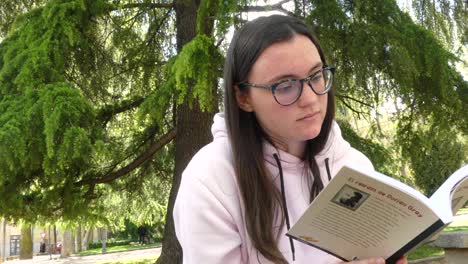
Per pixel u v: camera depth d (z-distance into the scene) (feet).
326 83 3.98
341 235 3.79
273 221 4.26
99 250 87.25
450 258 10.78
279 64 3.76
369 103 24.47
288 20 3.96
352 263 3.80
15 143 17.58
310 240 3.85
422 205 3.24
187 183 4.22
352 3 21.52
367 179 3.25
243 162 4.18
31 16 23.32
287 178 4.42
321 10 20.01
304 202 4.41
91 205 27.84
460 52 25.73
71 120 18.65
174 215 4.48
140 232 98.94
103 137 20.97
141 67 28.19
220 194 4.12
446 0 24.56
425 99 21.98
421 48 20.63
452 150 52.06
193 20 26.00
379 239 3.71
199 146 24.57
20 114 18.34
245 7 19.48
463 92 21.97
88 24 22.97
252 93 3.96
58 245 96.99
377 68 21.07
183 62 16.92
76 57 23.65
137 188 30.50
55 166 18.60
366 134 27.45
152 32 29.40
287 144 4.44
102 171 26.32
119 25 27.07
